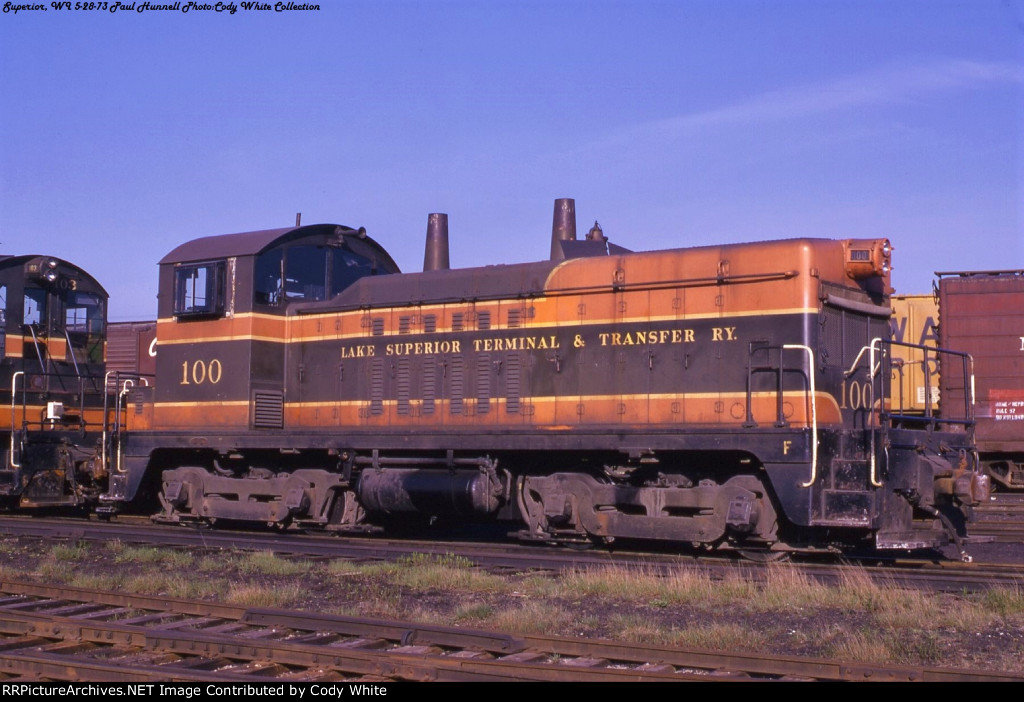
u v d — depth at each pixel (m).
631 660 7.23
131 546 13.31
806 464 11.08
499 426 13.53
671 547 13.43
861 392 12.27
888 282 12.47
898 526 11.26
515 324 13.56
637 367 12.60
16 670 6.93
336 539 14.33
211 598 10.09
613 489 12.62
